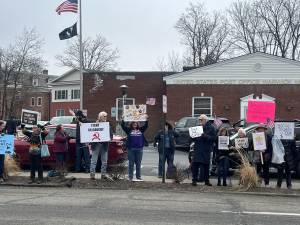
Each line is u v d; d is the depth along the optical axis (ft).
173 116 122.31
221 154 48.24
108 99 138.92
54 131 59.62
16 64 222.48
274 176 58.90
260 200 40.52
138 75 138.10
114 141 57.26
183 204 37.17
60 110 224.94
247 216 32.58
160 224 29.32
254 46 236.84
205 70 121.60
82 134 48.78
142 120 49.32
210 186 47.34
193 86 122.01
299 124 55.06
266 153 47.32
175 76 122.72
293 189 46.39
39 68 238.07
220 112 120.57
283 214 33.63
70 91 221.66
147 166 67.15
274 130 47.03
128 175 51.26
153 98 129.80
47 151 48.78
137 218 31.09
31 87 246.88
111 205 35.99
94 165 49.57
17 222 29.27
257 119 47.62
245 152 48.06
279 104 118.52
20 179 50.42
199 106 121.80
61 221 29.73
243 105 119.75
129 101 138.41
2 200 37.91
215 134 47.52
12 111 225.35
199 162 47.26
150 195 41.88
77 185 47.03
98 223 29.32
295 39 225.97
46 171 59.41
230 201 39.32
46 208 34.32
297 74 118.21
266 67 119.24
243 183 46.09
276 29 229.45
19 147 59.72
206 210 34.65
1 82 226.58
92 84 139.54
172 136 52.16
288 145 47.44
